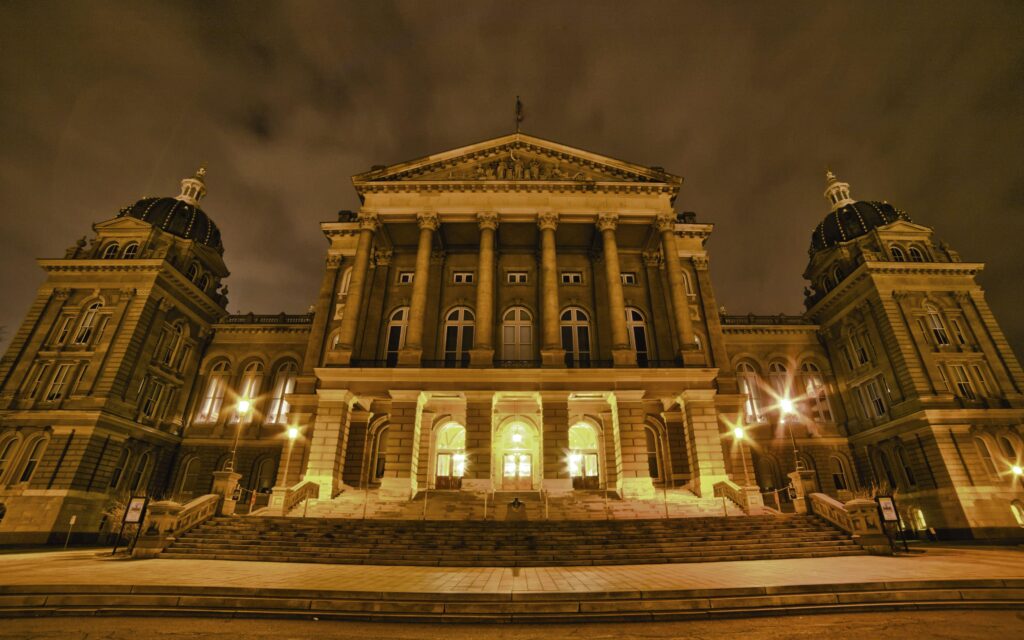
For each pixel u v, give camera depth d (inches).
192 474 1499.8
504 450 1172.5
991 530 1175.0
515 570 517.3
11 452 1232.2
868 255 1525.6
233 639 298.7
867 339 1521.9
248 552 612.7
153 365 1427.2
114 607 362.3
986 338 1422.2
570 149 1322.6
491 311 1153.4
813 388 1637.6
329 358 1093.8
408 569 528.7
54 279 1430.9
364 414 1194.6
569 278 1350.9
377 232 1307.8
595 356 1231.5
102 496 1244.5
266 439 1503.4
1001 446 1288.1
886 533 669.9
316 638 301.7
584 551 606.5
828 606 361.1
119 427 1302.9
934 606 364.2
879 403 1477.6
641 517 842.8
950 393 1331.2
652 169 1304.1
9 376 1311.5
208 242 1692.9
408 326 1192.2
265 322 1685.5
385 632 316.8
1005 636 294.4
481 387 1048.8
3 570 484.4
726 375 1261.1
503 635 310.8
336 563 580.1
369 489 1167.0
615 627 327.3
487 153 1337.4
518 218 1252.5
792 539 657.6
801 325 1692.9
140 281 1428.4
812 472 766.5
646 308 1309.1
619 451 1011.3
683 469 1148.5
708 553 606.5
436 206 1263.5
